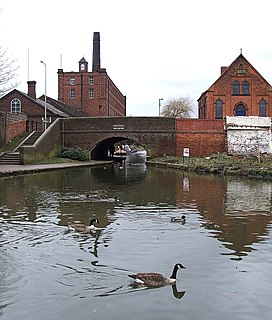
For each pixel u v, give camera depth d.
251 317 7.97
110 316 7.95
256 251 11.77
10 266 10.38
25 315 7.96
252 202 19.69
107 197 20.89
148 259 11.02
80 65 88.25
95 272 10.01
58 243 12.40
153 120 50.44
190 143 50.31
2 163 39.69
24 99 59.50
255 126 49.69
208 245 12.35
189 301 8.56
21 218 15.75
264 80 64.50
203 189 24.34
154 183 27.44
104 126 50.91
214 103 64.50
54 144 48.94
